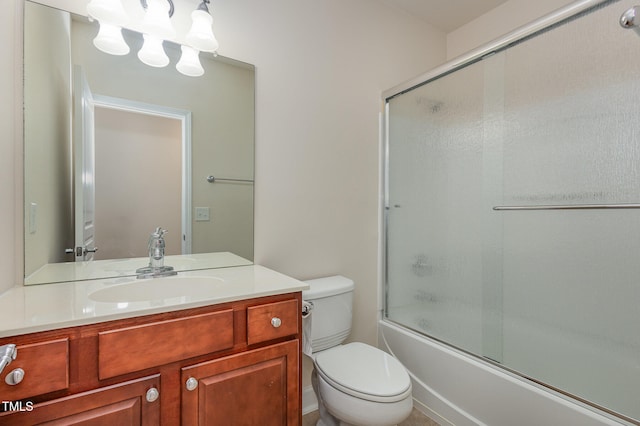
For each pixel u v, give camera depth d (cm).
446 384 160
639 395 112
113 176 130
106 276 128
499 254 151
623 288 117
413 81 186
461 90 165
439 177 176
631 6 111
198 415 92
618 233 117
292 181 169
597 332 123
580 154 125
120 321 82
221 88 149
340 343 164
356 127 193
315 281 170
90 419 77
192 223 145
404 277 194
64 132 120
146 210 136
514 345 145
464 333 162
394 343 192
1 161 100
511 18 204
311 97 175
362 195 197
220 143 150
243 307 101
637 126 111
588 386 124
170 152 140
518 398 131
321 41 178
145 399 84
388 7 208
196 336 92
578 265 127
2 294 100
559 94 131
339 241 187
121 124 131
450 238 171
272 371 106
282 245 167
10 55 105
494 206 152
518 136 144
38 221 114
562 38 129
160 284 122
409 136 192
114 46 128
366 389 118
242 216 156
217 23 146
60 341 74
